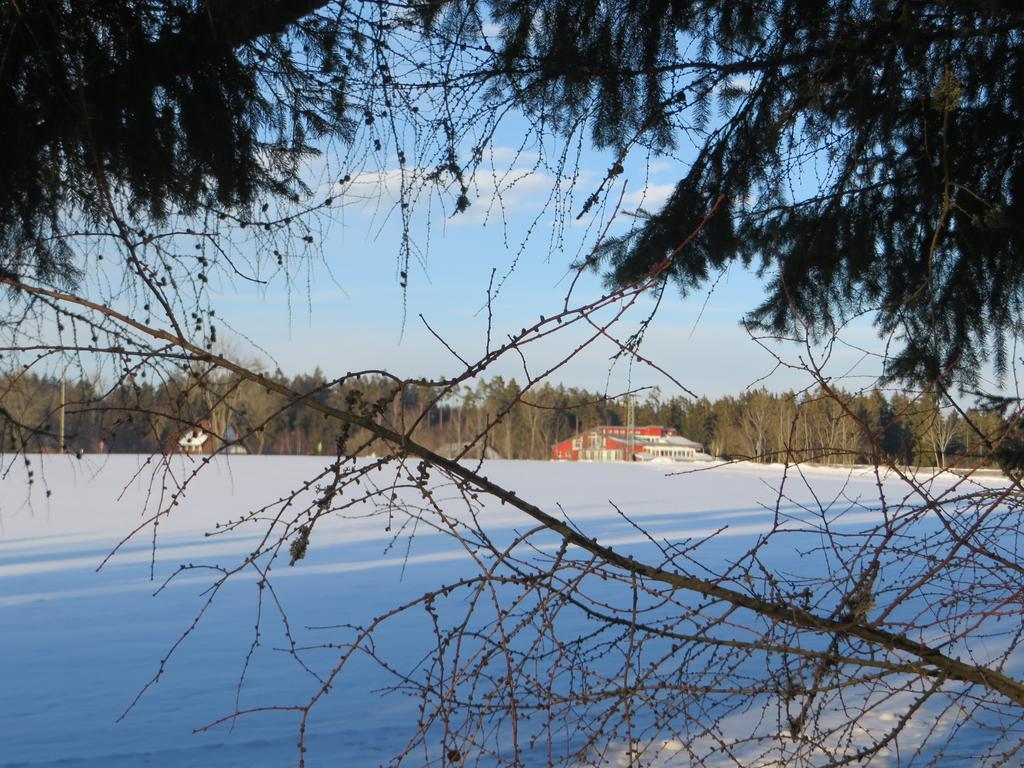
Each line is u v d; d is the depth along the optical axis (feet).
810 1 10.76
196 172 10.12
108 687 21.26
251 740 17.63
